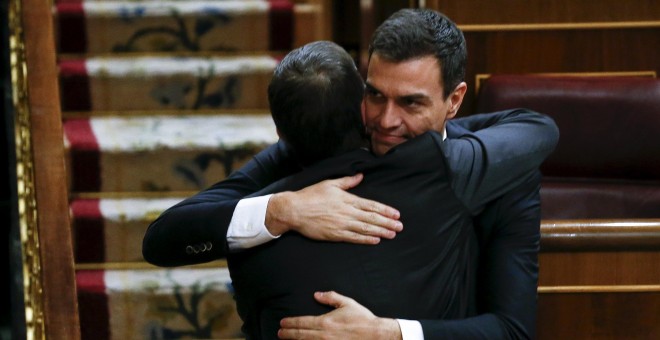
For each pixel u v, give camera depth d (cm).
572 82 1419
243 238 773
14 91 1547
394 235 755
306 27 1753
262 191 798
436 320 752
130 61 1712
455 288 772
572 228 953
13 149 1761
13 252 1677
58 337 1291
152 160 1534
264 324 774
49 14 1584
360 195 766
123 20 1733
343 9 2017
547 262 970
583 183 1396
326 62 780
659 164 1390
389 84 760
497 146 791
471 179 774
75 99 1658
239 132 1588
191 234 793
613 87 1405
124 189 1541
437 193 769
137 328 1418
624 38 1584
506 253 788
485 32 1575
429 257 759
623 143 1395
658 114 1384
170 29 1742
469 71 1588
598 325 984
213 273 1456
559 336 988
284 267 759
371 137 796
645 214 1350
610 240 955
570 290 974
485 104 1417
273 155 882
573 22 1573
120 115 1678
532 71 1590
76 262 1466
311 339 739
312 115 777
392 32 759
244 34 1748
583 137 1400
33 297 1341
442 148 771
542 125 835
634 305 980
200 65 1680
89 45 1736
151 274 1451
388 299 748
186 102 1680
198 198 831
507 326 766
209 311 1421
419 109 767
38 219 1379
